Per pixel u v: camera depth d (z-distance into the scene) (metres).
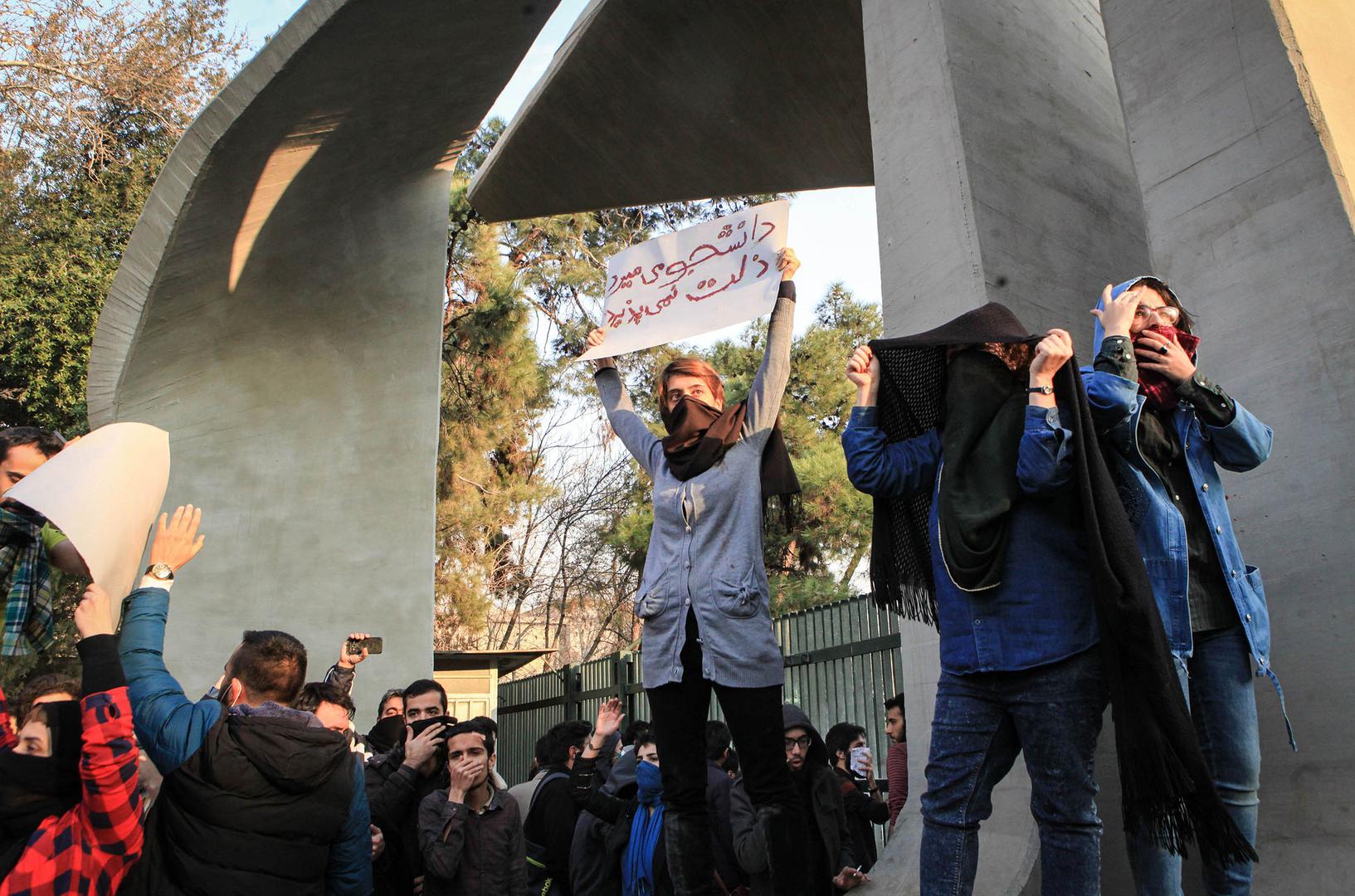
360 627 7.51
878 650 7.34
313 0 5.81
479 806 3.89
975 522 2.33
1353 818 2.77
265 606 7.33
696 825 2.82
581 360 3.49
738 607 2.78
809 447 14.89
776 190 8.36
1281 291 3.17
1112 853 3.26
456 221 18.33
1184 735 2.08
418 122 7.07
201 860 2.37
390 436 7.89
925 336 2.65
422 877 3.90
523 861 3.90
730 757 5.50
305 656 3.05
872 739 7.29
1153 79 3.69
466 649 18.31
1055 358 2.31
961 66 4.16
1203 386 2.61
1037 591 2.30
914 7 4.36
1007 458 2.39
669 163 7.96
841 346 15.95
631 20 6.59
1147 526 2.50
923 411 2.77
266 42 5.94
